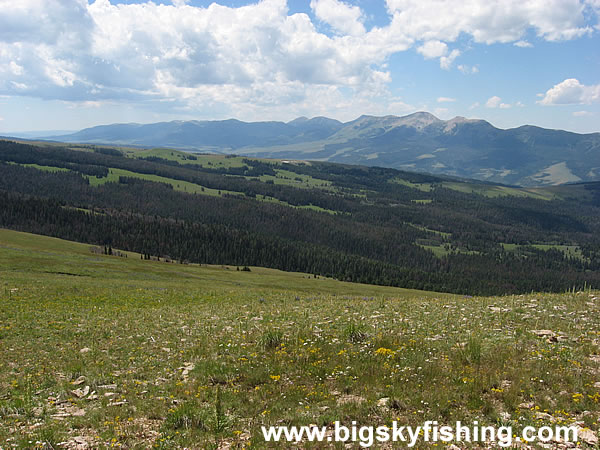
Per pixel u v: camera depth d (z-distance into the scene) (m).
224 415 10.52
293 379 13.44
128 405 11.77
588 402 10.74
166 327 23.47
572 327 18.19
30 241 127.50
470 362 14.10
